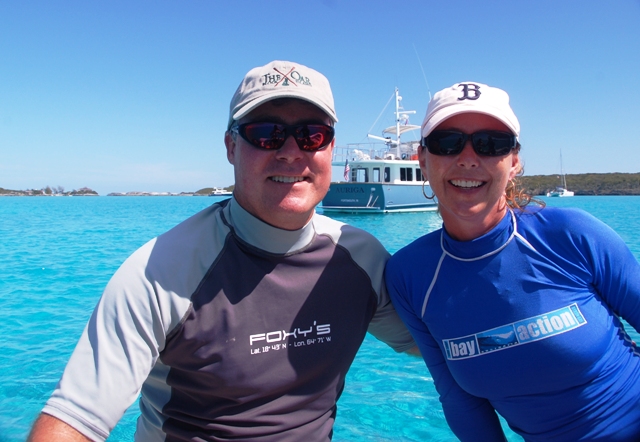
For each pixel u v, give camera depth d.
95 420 1.67
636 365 1.95
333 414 2.19
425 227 18.72
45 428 1.62
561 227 1.92
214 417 1.89
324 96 1.99
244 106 1.91
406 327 2.41
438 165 1.96
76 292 8.40
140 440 2.13
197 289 1.87
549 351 1.87
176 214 37.03
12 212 39.97
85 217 32.34
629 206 40.59
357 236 2.30
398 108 25.97
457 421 2.32
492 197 1.94
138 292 1.79
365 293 2.23
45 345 5.55
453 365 2.11
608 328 1.90
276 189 1.94
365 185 22.70
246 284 1.94
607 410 1.87
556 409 1.93
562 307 1.88
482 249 1.97
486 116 1.90
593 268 1.89
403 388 4.48
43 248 14.77
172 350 1.86
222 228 2.02
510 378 1.96
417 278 2.16
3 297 8.00
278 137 1.91
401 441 3.61
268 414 1.92
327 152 2.02
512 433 3.61
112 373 1.73
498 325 1.96
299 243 2.05
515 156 2.06
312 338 2.03
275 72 1.94
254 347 1.89
